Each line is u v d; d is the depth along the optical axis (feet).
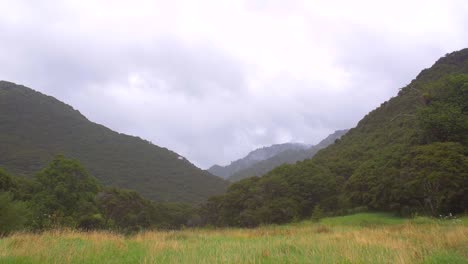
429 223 70.13
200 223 198.29
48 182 132.67
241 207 180.96
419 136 144.46
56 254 25.49
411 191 113.60
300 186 174.81
